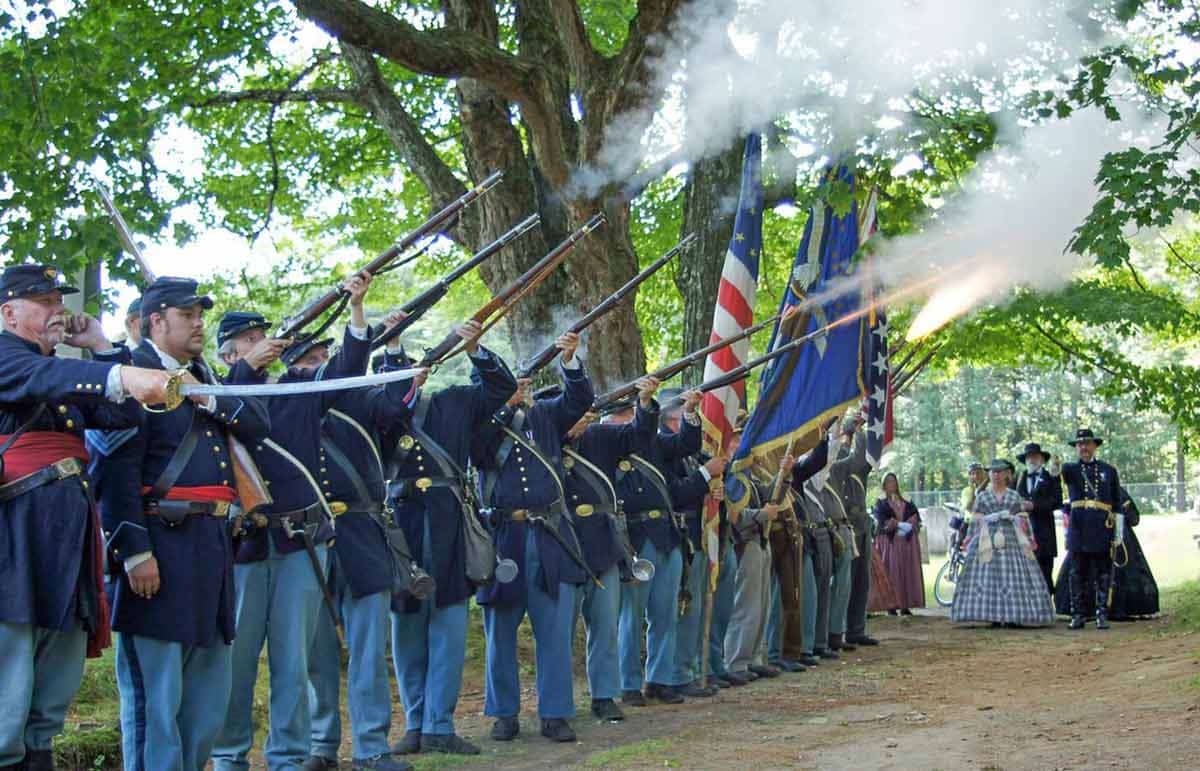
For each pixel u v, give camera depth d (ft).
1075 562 47.06
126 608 17.37
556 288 43.19
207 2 43.32
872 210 35.58
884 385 42.04
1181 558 80.74
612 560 27.45
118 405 16.14
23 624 15.61
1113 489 47.52
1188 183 26.45
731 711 27.94
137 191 37.76
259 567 20.11
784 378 34.30
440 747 23.73
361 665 21.88
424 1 51.19
